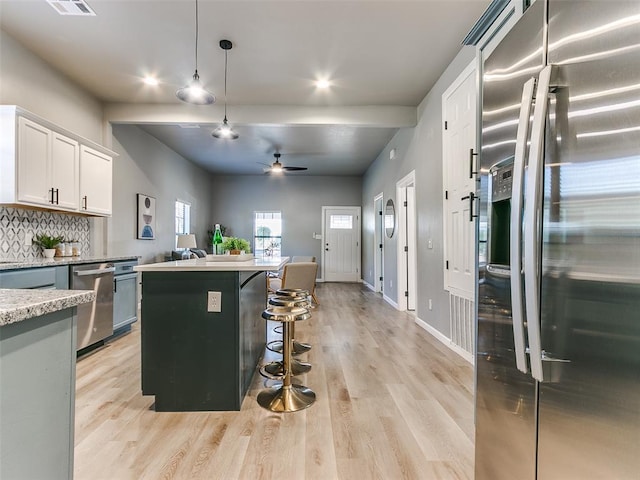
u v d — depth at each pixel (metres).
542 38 0.89
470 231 2.74
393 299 5.33
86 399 2.17
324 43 2.82
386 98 3.89
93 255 3.85
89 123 3.76
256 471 1.49
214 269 2.01
